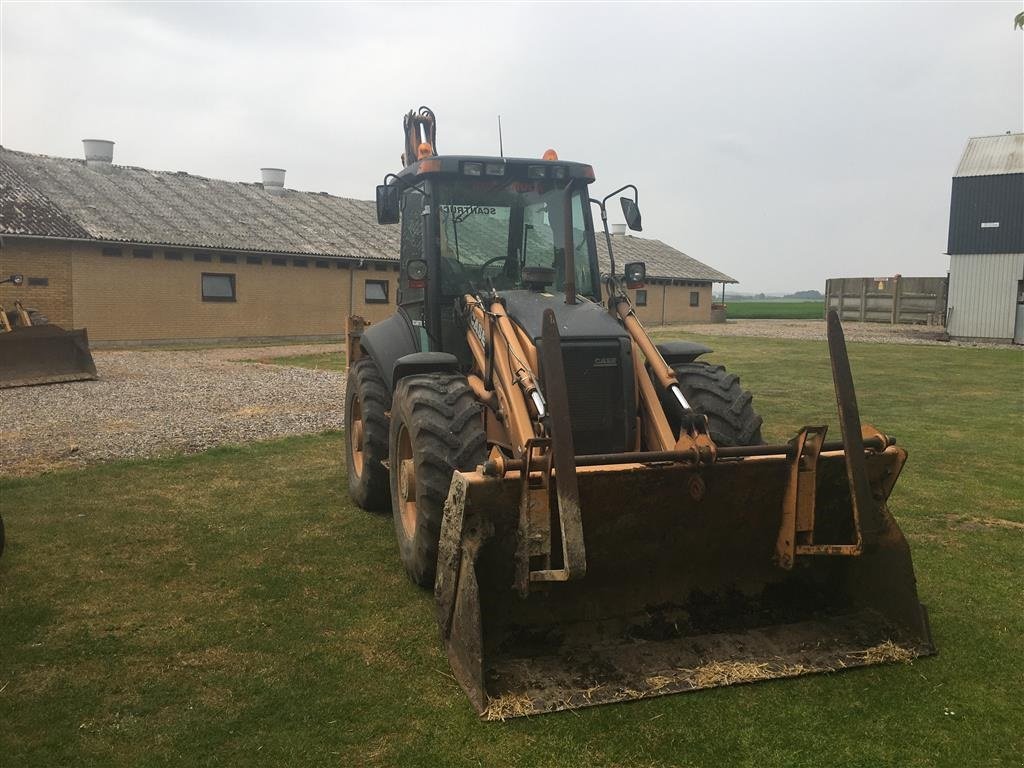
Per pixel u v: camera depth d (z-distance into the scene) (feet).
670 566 12.83
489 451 13.87
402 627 13.08
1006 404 37.35
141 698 10.89
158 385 40.81
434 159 16.89
